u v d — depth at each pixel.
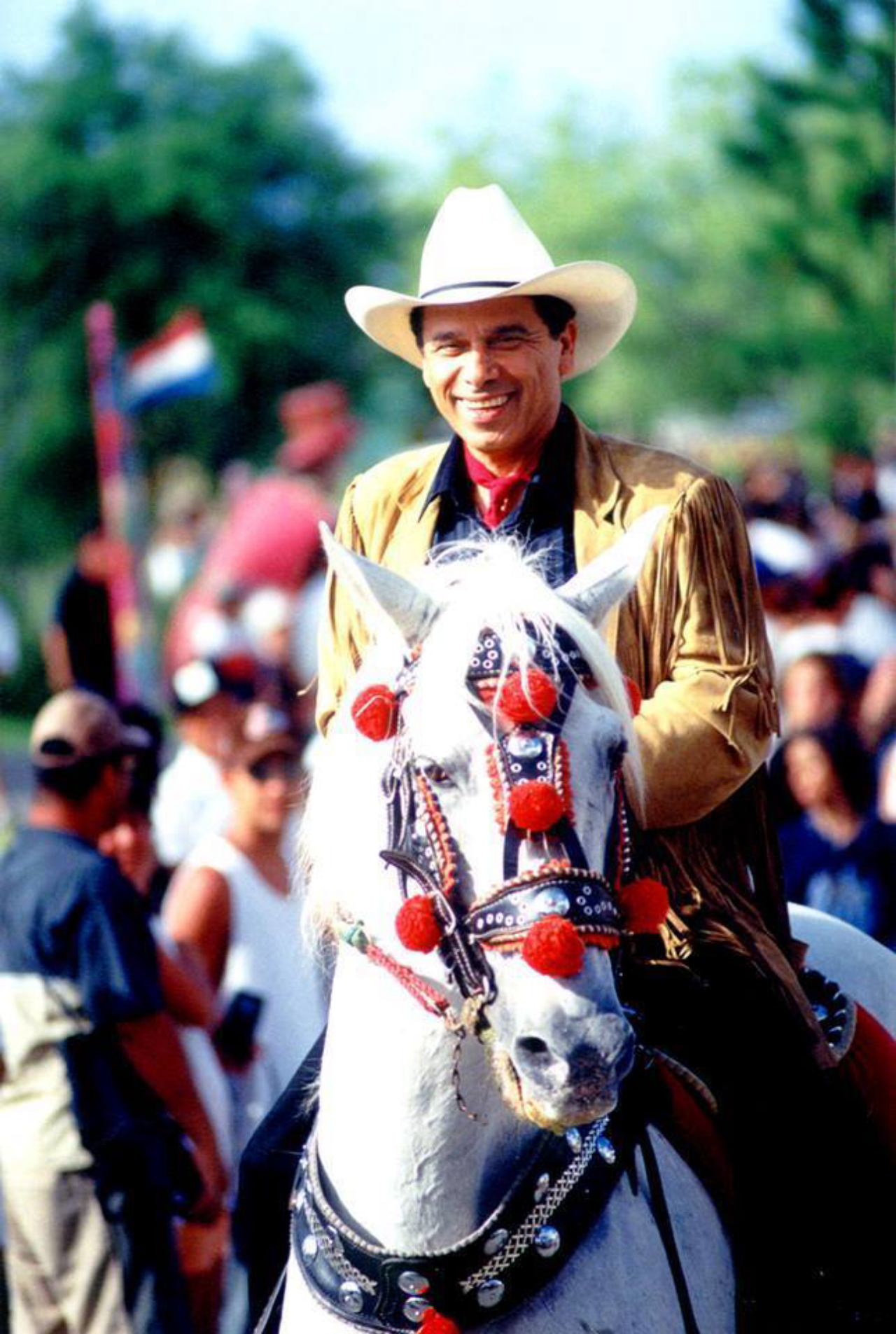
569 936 5.10
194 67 64.25
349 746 5.91
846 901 12.80
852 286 74.25
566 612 5.57
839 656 14.32
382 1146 5.71
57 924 8.90
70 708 9.26
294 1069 10.25
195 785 12.76
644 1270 5.93
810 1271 6.48
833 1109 6.57
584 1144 5.89
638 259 88.75
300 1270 5.98
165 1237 8.91
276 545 22.14
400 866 5.50
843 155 74.06
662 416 83.94
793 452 71.88
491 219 6.64
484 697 5.41
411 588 5.70
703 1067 6.48
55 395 59.72
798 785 13.02
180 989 9.57
